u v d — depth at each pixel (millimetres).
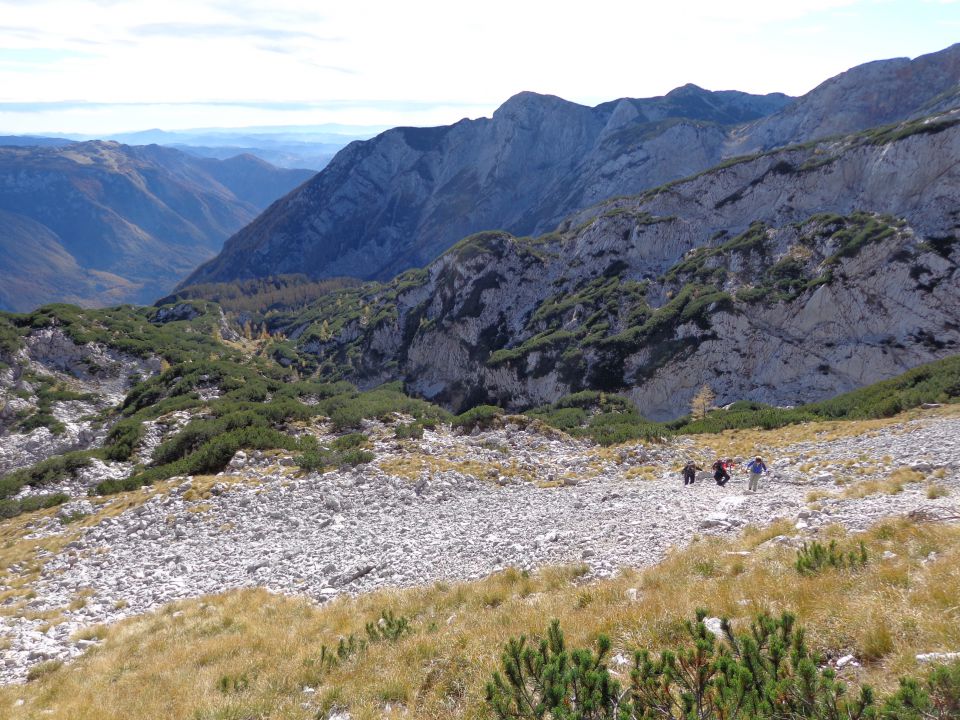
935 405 40188
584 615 10938
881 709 5195
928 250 74875
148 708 10680
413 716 8680
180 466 38250
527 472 34094
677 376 80938
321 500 28984
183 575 22062
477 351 112562
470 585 15055
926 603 7988
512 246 123438
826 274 79062
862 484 22109
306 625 14461
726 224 106062
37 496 41438
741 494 24453
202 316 152875
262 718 9742
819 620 8320
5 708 12070
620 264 110188
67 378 91250
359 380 125312
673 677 6184
